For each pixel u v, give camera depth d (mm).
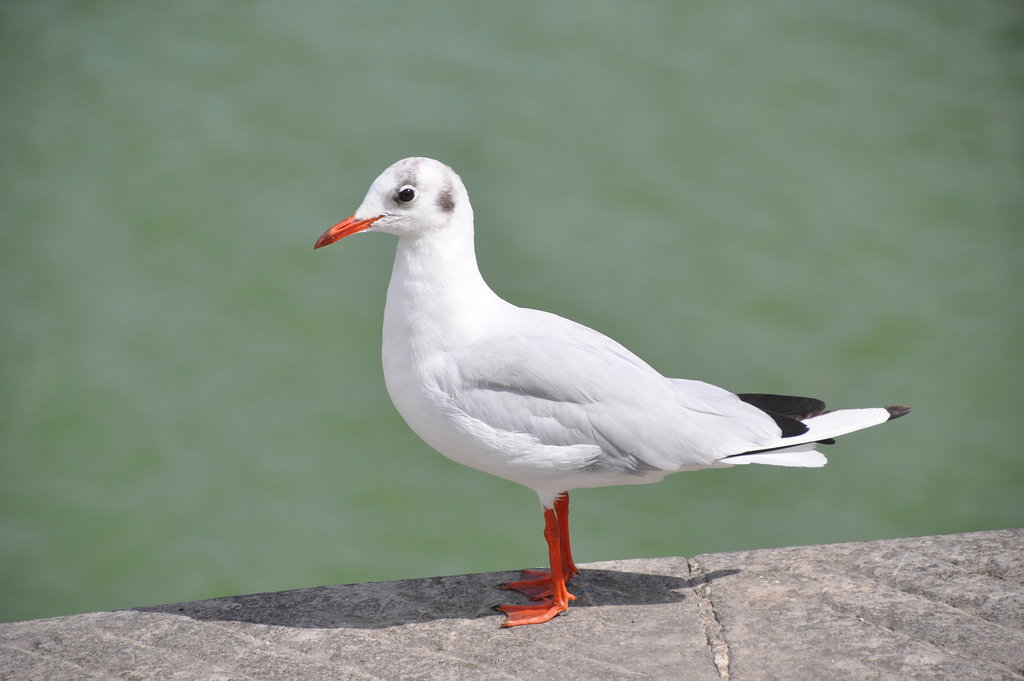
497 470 8820
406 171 8508
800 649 7969
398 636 8508
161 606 9070
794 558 9250
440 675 7910
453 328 8695
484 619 8711
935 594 8500
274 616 8867
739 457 8648
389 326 8852
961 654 7785
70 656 8336
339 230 8602
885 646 7926
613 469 8641
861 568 8977
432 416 8742
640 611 8672
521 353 8586
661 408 8648
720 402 8992
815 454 8711
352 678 7922
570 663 7988
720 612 8547
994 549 9086
